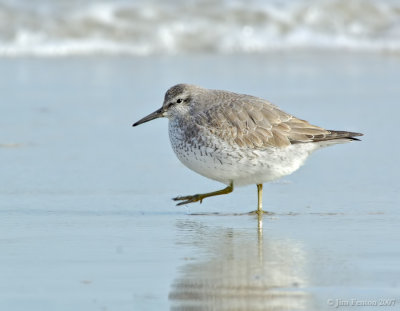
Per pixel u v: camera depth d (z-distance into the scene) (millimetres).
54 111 22484
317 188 15906
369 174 16922
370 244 12086
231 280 10344
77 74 27297
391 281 10352
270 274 10602
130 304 9484
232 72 27578
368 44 33000
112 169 17297
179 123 14133
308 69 28578
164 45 31953
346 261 11195
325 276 10531
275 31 33469
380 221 13508
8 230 12828
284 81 26234
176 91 14266
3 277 10422
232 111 13781
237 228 13141
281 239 12430
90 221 13516
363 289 10062
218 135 13562
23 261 11125
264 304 9516
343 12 34625
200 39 32469
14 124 20984
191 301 9586
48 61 29438
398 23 34406
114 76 26938
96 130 20766
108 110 22688
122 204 14719
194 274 10578
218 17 33625
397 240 12320
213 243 12188
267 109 14008
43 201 14797
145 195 15391
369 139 19781
